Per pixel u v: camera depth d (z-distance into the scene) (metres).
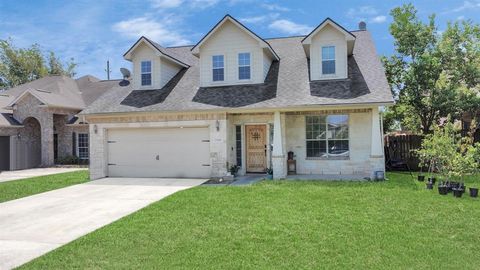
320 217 8.25
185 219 8.38
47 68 47.12
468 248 6.27
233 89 17.02
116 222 8.34
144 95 17.94
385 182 13.32
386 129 22.25
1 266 5.84
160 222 8.18
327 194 10.89
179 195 11.42
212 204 9.89
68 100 27.42
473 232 7.09
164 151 16.81
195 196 11.15
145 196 11.77
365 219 8.04
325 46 16.30
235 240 6.79
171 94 17.50
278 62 18.77
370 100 13.99
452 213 8.49
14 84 44.16
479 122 17.69
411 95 18.84
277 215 8.51
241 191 11.79
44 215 9.48
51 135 25.44
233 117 16.80
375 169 14.27
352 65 17.17
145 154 17.05
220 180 15.14
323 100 14.62
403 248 6.25
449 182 11.61
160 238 7.04
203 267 5.61
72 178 17.59
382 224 7.64
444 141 11.39
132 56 18.62
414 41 19.23
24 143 26.38
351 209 8.97
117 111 16.67
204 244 6.62
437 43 19.06
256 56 17.14
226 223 7.94
